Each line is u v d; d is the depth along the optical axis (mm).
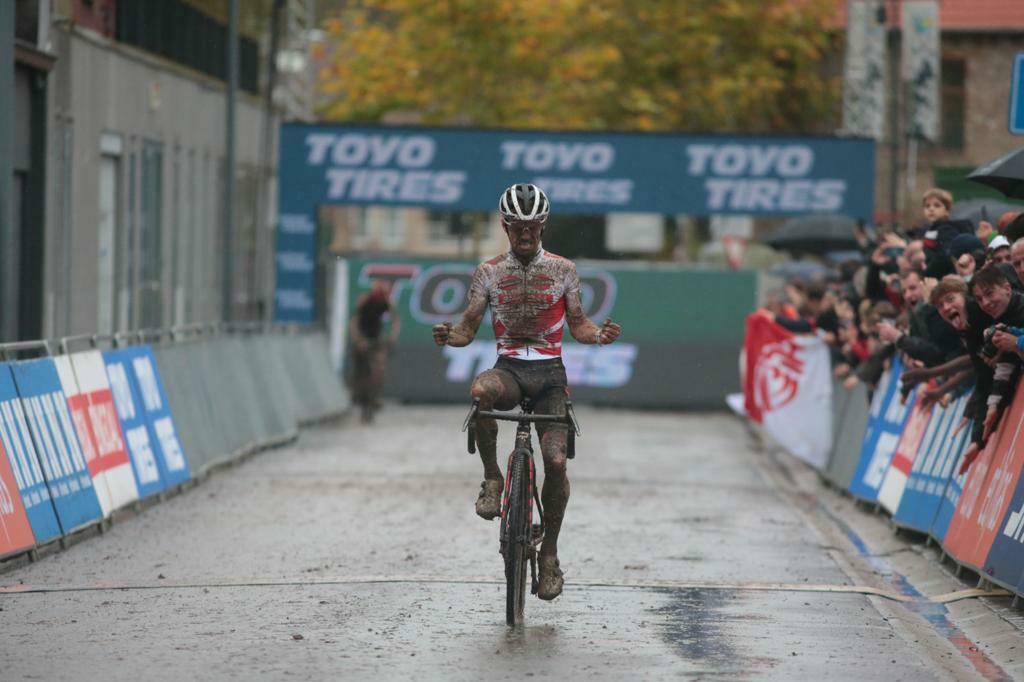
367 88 90500
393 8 90562
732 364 67188
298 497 33906
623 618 20625
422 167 63938
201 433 37719
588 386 67562
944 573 25297
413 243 127500
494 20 89312
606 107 94375
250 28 79562
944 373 26938
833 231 57469
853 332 37438
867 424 35188
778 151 62562
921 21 74688
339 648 18469
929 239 28891
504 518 19625
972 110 87188
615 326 20109
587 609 21219
